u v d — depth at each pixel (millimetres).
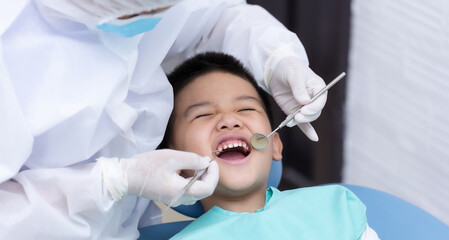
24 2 1027
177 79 1408
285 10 2262
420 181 2113
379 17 2113
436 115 1996
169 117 1352
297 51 1427
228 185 1258
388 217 1443
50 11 1025
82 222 1092
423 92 2023
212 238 1217
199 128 1303
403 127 2127
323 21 2213
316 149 2379
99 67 1088
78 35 1089
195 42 1500
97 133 1129
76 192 1063
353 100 2299
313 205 1295
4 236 1027
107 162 1092
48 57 1052
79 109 1054
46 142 1089
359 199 1384
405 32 2037
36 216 1042
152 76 1210
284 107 1375
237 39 1462
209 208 1358
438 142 2010
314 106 1236
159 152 1106
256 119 1319
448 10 1874
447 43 1901
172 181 1096
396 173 2197
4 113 991
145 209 1437
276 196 1340
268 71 1382
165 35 1197
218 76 1367
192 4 1261
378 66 2168
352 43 2240
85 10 1005
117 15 997
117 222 1229
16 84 1040
